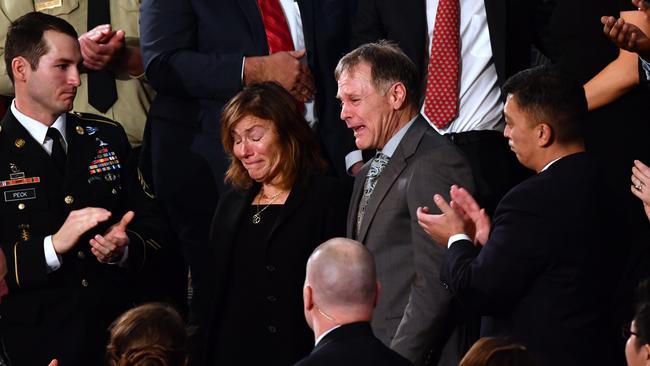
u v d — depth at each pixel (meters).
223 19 17.62
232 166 15.18
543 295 12.36
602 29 17.14
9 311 15.45
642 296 12.36
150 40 17.61
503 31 17.20
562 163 12.63
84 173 16.12
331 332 10.77
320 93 17.81
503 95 13.20
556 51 17.56
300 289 14.67
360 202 14.41
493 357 9.89
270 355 14.66
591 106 16.81
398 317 13.66
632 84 16.53
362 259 10.93
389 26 17.72
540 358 12.25
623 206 13.04
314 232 14.74
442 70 17.38
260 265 14.77
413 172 13.63
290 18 17.92
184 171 17.64
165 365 11.34
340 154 17.77
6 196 15.66
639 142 16.72
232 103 14.93
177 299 17.78
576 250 12.28
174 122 17.70
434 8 17.61
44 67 15.50
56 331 15.57
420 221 13.07
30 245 15.28
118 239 15.33
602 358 12.34
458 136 17.30
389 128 14.05
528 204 12.39
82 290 15.75
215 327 14.99
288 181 14.90
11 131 15.83
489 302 12.44
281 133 14.84
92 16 19.45
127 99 19.08
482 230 13.02
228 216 15.07
